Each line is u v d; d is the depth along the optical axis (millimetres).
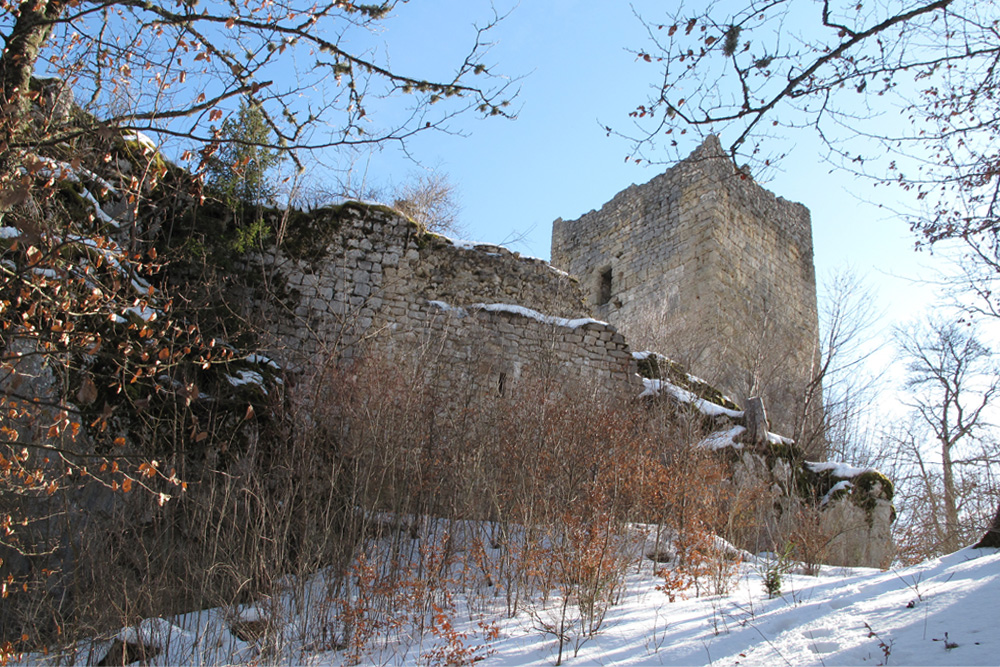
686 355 18578
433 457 9719
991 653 4051
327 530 7848
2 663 5930
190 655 6523
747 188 23000
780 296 22984
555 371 12609
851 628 5027
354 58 5781
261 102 5742
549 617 7086
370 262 12688
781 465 12602
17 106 5406
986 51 5957
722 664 4898
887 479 12727
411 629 7176
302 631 6934
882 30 5277
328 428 9492
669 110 5746
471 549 8555
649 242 23109
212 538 7660
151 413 8211
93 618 6672
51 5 5777
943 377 18891
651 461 10359
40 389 7117
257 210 11977
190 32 5527
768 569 8391
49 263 5504
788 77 5578
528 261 13961
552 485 9141
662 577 8547
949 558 6617
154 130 5086
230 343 10211
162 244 10727
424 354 11477
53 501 7320
